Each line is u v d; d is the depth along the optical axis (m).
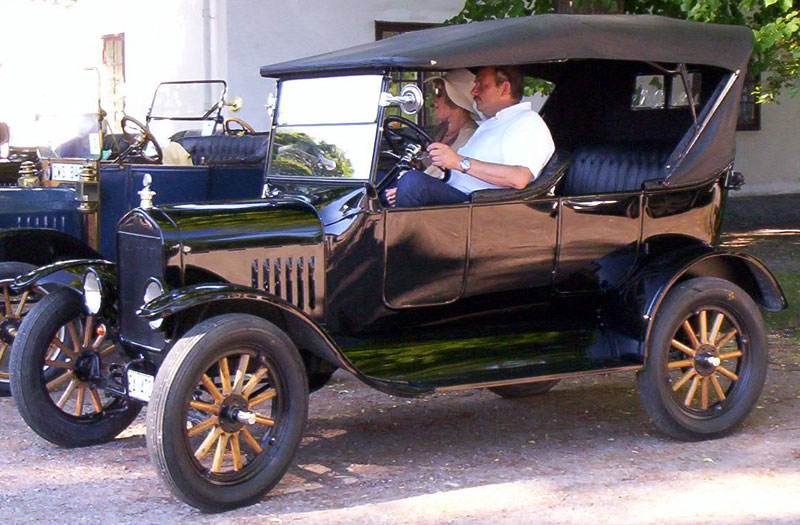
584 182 5.40
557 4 7.70
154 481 4.19
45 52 13.20
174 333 3.98
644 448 4.66
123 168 6.20
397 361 4.44
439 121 5.12
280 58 10.97
